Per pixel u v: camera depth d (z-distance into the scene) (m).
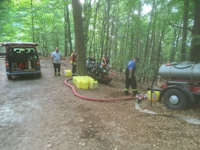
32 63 8.05
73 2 6.70
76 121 3.36
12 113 3.75
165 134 2.81
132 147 2.46
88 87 6.26
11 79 7.62
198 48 5.36
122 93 5.78
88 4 10.58
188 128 3.00
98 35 10.63
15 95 5.13
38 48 19.23
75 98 4.89
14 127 3.11
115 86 8.34
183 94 3.81
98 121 3.37
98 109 4.04
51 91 5.64
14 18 13.66
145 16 9.87
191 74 3.83
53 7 11.88
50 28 17.81
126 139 2.68
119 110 4.00
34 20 15.93
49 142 2.61
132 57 9.81
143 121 3.34
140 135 2.80
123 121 3.37
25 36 18.08
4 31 16.92
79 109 4.02
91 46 11.68
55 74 8.62
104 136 2.78
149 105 4.31
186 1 5.07
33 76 8.49
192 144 2.49
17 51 8.27
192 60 5.49
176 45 13.52
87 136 2.79
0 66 11.93
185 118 3.39
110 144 2.55
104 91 5.96
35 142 2.62
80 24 6.92
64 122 3.31
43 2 14.86
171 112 3.79
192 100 3.69
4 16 15.55
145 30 8.84
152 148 2.42
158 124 3.19
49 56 20.98
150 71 9.14
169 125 3.13
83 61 7.21
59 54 8.48
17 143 2.59
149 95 4.82
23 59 8.27
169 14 6.25
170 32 14.28
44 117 3.56
